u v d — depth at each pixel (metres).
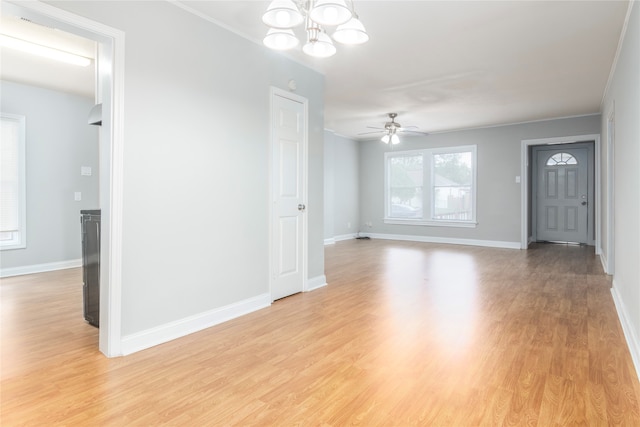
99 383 2.02
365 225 9.35
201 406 1.79
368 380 2.05
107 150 2.37
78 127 5.44
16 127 4.86
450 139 8.02
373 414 1.73
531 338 2.63
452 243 8.03
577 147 7.82
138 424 1.65
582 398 1.84
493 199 7.54
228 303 3.10
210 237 2.95
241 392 1.92
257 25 3.07
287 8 1.82
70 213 5.37
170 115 2.65
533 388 1.94
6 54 3.86
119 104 2.35
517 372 2.12
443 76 4.45
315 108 4.14
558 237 8.07
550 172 8.12
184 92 2.74
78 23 2.16
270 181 3.51
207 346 2.53
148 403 1.82
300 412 1.74
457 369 2.17
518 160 7.24
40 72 4.45
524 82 4.68
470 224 7.81
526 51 3.70
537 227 8.29
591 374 2.09
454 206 8.07
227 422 1.67
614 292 3.66
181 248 2.73
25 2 1.95
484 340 2.60
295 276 3.88
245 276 3.26
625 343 2.53
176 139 2.69
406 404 1.81
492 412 1.73
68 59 3.96
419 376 2.09
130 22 2.41
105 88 2.40
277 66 3.60
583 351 2.40
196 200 2.84
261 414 1.73
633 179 2.62
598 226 6.41
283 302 3.57
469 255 6.40
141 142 2.47
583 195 7.77
